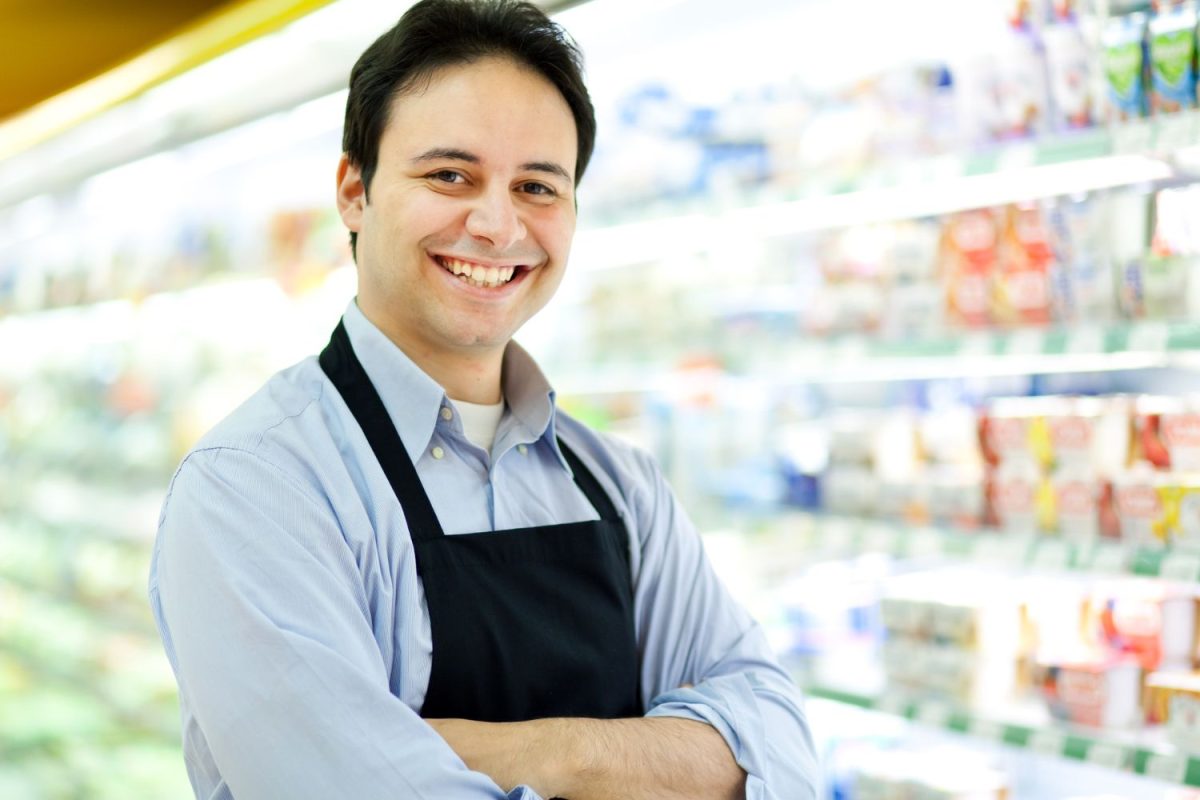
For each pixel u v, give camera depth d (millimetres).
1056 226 1936
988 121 1960
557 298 3068
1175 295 1762
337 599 1122
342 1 2094
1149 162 1789
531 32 1290
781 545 2516
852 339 2221
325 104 2705
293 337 3568
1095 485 1886
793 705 1383
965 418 2166
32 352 5004
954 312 2088
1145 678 1822
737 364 2426
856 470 2322
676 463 2781
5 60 3369
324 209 3500
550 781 1143
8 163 3553
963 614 1998
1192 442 1805
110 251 4406
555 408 1430
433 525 1232
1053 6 1891
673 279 2832
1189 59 1694
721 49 2447
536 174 1291
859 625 2266
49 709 4004
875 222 2307
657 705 1345
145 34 3252
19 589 4523
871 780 2100
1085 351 1796
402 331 1339
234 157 3291
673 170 2584
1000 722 1868
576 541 1314
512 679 1218
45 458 4656
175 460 3967
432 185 1258
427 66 1263
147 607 3848
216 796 1189
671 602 1450
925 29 2318
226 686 1070
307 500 1156
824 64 2480
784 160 2391
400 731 1064
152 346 4211
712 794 1235
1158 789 2021
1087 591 1966
